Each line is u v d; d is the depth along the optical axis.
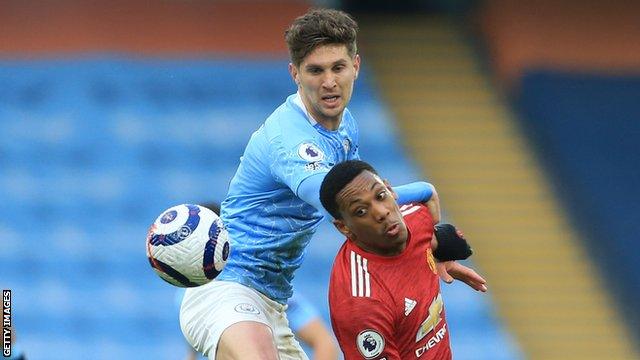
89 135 57.47
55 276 52.00
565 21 64.25
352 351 18.39
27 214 54.12
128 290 51.91
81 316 50.66
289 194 20.23
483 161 60.25
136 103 59.09
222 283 20.89
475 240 56.62
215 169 56.91
